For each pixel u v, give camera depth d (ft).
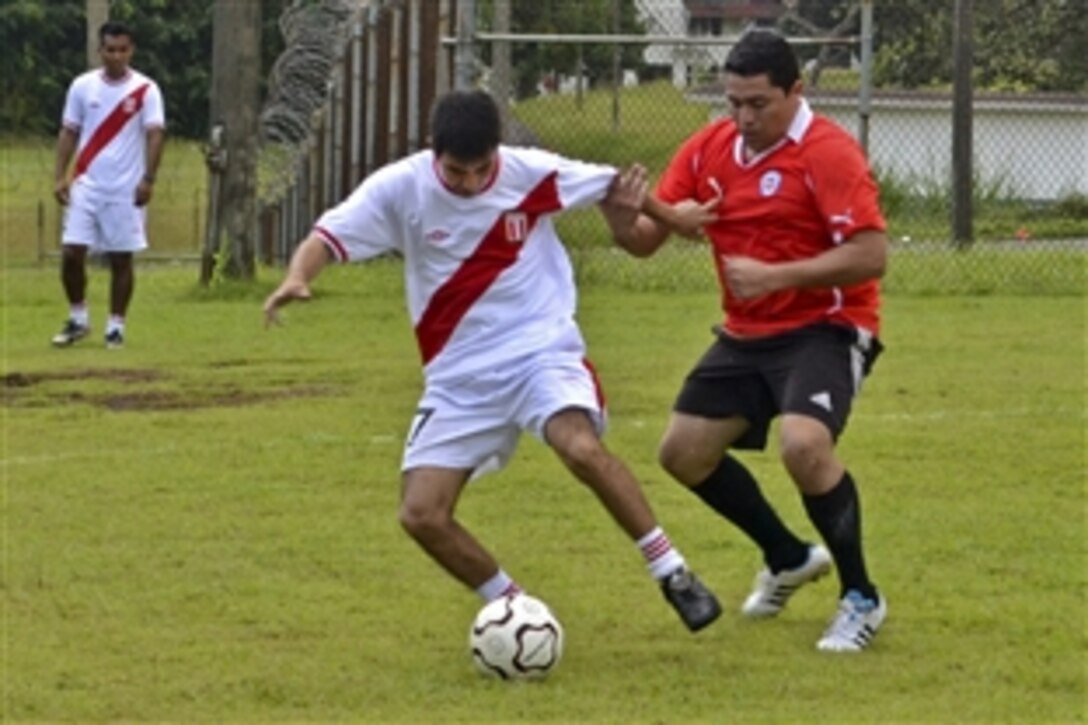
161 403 110.52
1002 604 63.77
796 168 58.70
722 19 242.58
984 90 271.69
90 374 122.21
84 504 81.92
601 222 176.24
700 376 61.11
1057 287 164.76
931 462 89.66
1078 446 93.76
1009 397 109.29
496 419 56.44
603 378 116.88
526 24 207.92
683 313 150.00
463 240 56.13
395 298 164.96
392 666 57.26
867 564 69.56
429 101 185.37
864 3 153.69
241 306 160.86
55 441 97.91
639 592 66.13
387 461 91.76
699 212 59.47
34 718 52.31
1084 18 265.54
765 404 60.44
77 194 134.10
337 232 56.08
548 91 230.07
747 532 61.98
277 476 87.97
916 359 124.36
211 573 69.31
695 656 57.98
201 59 385.70
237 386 116.88
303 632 61.31
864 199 57.67
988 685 54.54
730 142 60.18
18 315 157.89
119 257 135.03
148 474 88.63
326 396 112.57
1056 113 265.54
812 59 262.06
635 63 225.97
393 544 74.02
